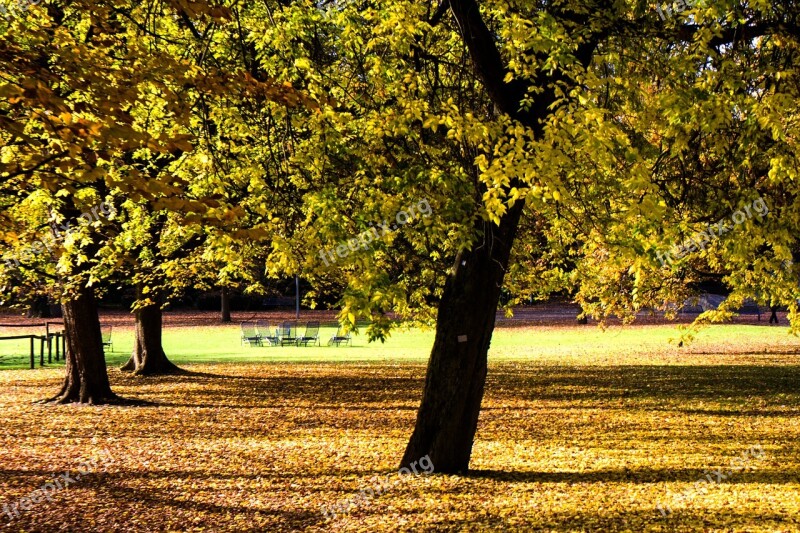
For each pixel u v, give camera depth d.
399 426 12.95
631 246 7.27
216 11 5.36
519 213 8.21
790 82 7.45
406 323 12.87
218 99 9.23
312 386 18.55
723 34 7.73
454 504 7.73
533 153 6.40
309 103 6.00
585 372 21.72
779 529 6.75
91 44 6.02
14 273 13.23
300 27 8.94
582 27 7.14
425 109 7.55
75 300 14.94
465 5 7.64
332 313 54.69
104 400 15.30
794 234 8.12
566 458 10.23
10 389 17.30
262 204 8.74
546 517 7.26
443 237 9.98
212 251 11.20
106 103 4.64
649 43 7.82
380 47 8.96
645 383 19.11
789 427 12.77
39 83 4.36
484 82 7.85
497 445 11.25
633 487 8.51
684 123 7.19
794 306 9.19
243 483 8.81
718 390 17.69
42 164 4.38
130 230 11.85
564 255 12.38
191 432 12.27
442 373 8.76
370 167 8.80
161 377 20.20
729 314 9.91
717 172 8.88
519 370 22.41
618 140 6.58
